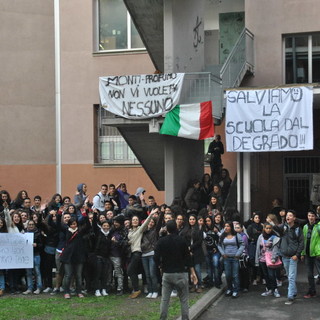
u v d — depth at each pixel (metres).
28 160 23.98
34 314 11.78
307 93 15.92
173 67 17.44
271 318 11.73
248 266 14.40
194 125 16.31
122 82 17.02
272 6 20.14
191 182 18.70
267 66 20.08
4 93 24.06
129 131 17.95
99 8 23.64
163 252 10.60
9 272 14.15
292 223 13.06
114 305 12.60
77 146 23.52
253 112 16.28
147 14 18.09
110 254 13.80
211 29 23.73
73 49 23.56
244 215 16.86
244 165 16.94
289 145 15.99
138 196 16.64
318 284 14.87
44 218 15.18
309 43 20.14
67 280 13.43
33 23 24.00
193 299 13.01
